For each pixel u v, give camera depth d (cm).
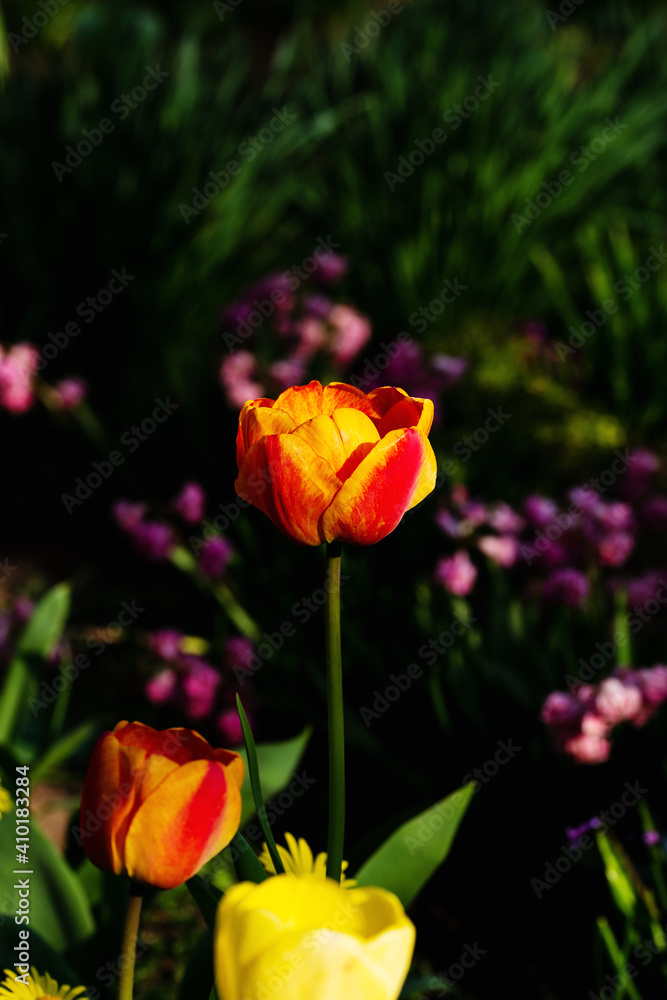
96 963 153
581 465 356
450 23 574
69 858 180
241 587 312
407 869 151
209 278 446
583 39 677
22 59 483
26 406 321
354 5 976
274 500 97
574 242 510
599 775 225
